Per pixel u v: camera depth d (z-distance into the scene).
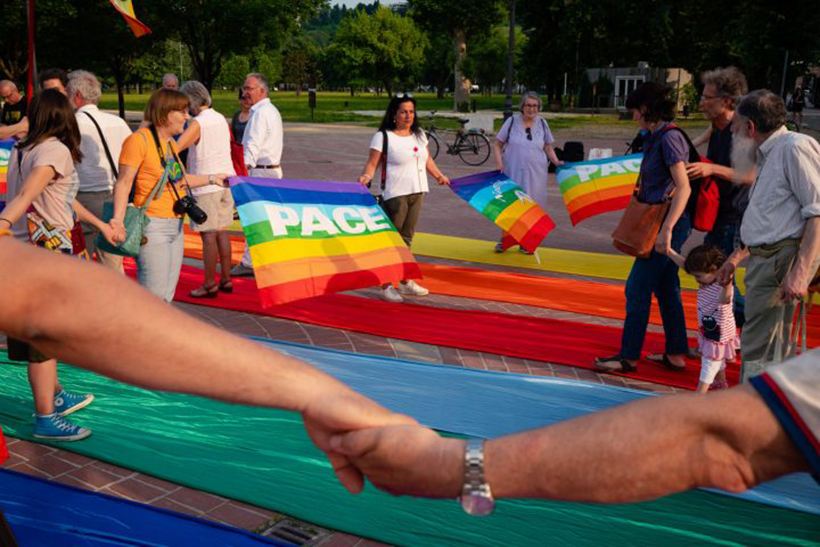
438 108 65.00
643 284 5.39
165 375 0.78
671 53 49.38
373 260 6.46
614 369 5.52
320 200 6.48
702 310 4.89
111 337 0.74
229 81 116.81
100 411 4.45
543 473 0.76
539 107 9.26
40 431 4.09
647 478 0.72
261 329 6.38
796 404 0.67
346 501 3.54
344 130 36.50
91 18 32.75
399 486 0.85
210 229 7.10
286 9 41.03
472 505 0.78
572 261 9.42
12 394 4.68
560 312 7.21
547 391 4.96
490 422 4.47
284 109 61.69
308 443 4.11
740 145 5.30
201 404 4.56
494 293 7.78
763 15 29.11
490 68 91.62
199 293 7.23
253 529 3.32
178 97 5.43
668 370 5.62
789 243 4.24
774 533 3.34
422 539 3.25
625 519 3.43
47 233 4.20
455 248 10.12
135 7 35.91
